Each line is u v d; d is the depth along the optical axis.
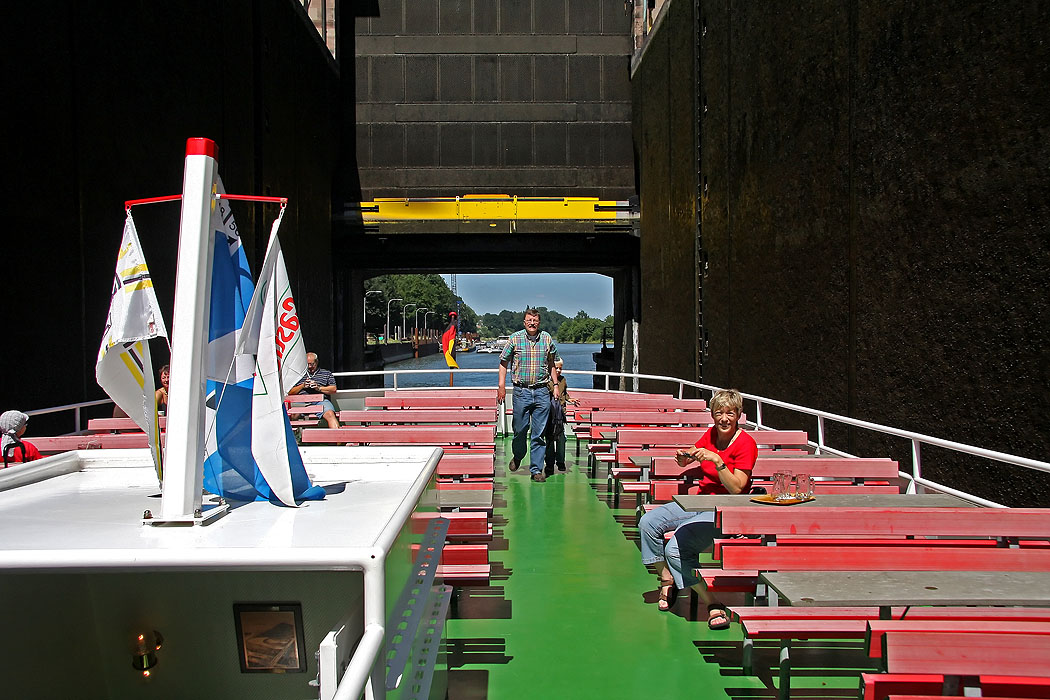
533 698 3.27
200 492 2.13
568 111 22.97
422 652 2.42
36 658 2.05
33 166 8.81
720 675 3.49
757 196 12.47
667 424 7.82
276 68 17.66
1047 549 3.18
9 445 5.18
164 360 12.12
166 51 12.38
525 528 6.15
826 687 3.36
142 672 2.16
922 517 3.30
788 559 3.15
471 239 22.48
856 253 9.08
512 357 8.13
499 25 23.03
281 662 2.14
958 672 2.26
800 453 6.06
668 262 18.53
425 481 2.62
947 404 7.31
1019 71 6.37
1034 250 6.21
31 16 8.77
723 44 14.22
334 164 22.62
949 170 7.30
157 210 12.07
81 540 1.89
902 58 8.06
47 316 9.09
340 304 23.39
